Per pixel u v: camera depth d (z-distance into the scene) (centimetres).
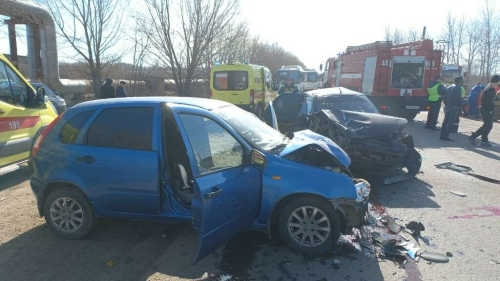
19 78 616
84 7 1672
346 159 425
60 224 405
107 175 380
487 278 331
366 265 351
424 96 1386
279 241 398
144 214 385
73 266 350
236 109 442
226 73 1440
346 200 356
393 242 387
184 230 429
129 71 1997
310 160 421
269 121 587
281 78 3030
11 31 1141
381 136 583
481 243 400
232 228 334
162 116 381
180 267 348
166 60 1945
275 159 369
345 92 846
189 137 352
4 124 564
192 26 1905
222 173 326
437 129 1293
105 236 415
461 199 543
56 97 1150
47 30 1435
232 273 337
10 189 580
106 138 390
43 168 405
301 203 366
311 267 347
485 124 962
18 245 391
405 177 625
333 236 364
